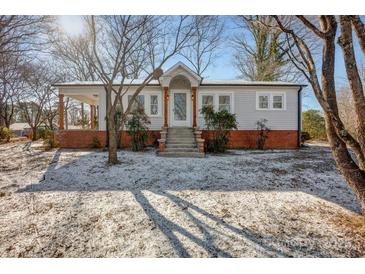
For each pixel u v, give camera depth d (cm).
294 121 1205
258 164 741
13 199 433
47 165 721
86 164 730
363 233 309
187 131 1080
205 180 564
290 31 332
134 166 700
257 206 407
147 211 384
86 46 870
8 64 1223
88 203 416
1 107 1770
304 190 494
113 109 746
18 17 853
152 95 1194
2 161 784
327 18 313
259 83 1194
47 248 280
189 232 317
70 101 2402
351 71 287
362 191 310
